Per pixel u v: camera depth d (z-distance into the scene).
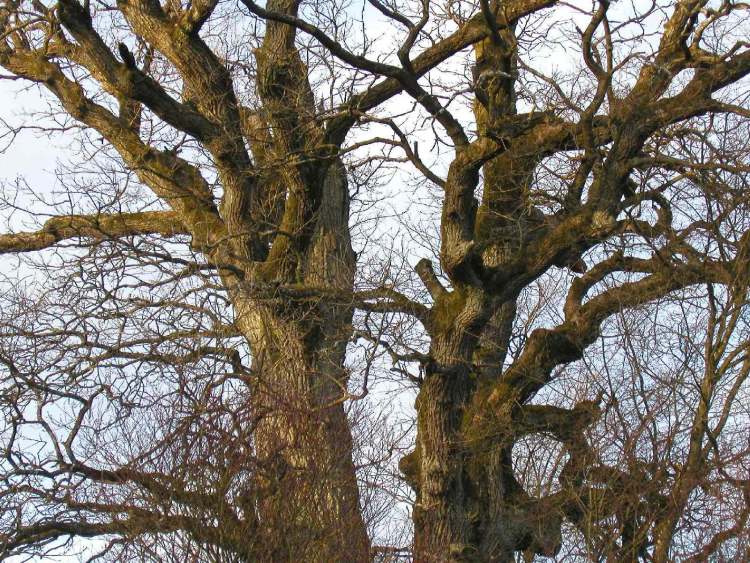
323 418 11.47
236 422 10.82
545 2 12.73
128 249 12.12
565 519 11.47
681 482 9.98
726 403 10.15
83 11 12.40
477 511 12.00
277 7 12.89
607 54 10.60
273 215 14.39
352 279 13.73
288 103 12.80
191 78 12.87
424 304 12.23
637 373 10.74
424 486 11.66
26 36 15.19
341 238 14.14
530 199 12.27
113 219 14.73
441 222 11.13
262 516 10.63
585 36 10.41
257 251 13.59
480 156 10.52
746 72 10.85
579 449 11.14
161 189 14.14
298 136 12.75
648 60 10.45
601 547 10.40
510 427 12.02
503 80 10.91
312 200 13.02
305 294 12.20
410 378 11.51
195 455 10.63
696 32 10.88
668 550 10.22
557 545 11.84
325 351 12.16
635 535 10.18
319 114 11.99
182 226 14.70
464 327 11.30
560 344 12.20
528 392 12.24
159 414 11.38
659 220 11.40
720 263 10.61
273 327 12.68
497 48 10.87
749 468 10.14
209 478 10.58
